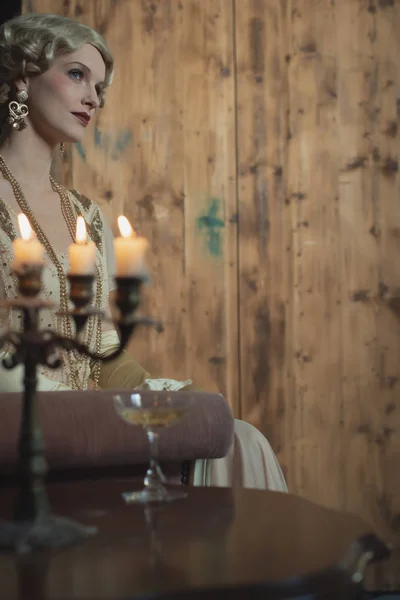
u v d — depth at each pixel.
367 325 3.48
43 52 2.35
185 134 3.43
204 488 1.47
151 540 1.11
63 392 1.67
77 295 1.20
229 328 3.43
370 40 3.51
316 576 0.96
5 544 1.06
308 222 3.47
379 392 3.47
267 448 2.04
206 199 3.44
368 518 3.44
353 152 3.49
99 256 2.51
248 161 3.46
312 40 3.49
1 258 2.28
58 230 2.43
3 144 2.45
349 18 3.50
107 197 3.39
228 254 3.44
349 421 3.46
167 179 3.42
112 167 3.39
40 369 2.25
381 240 3.49
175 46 3.44
